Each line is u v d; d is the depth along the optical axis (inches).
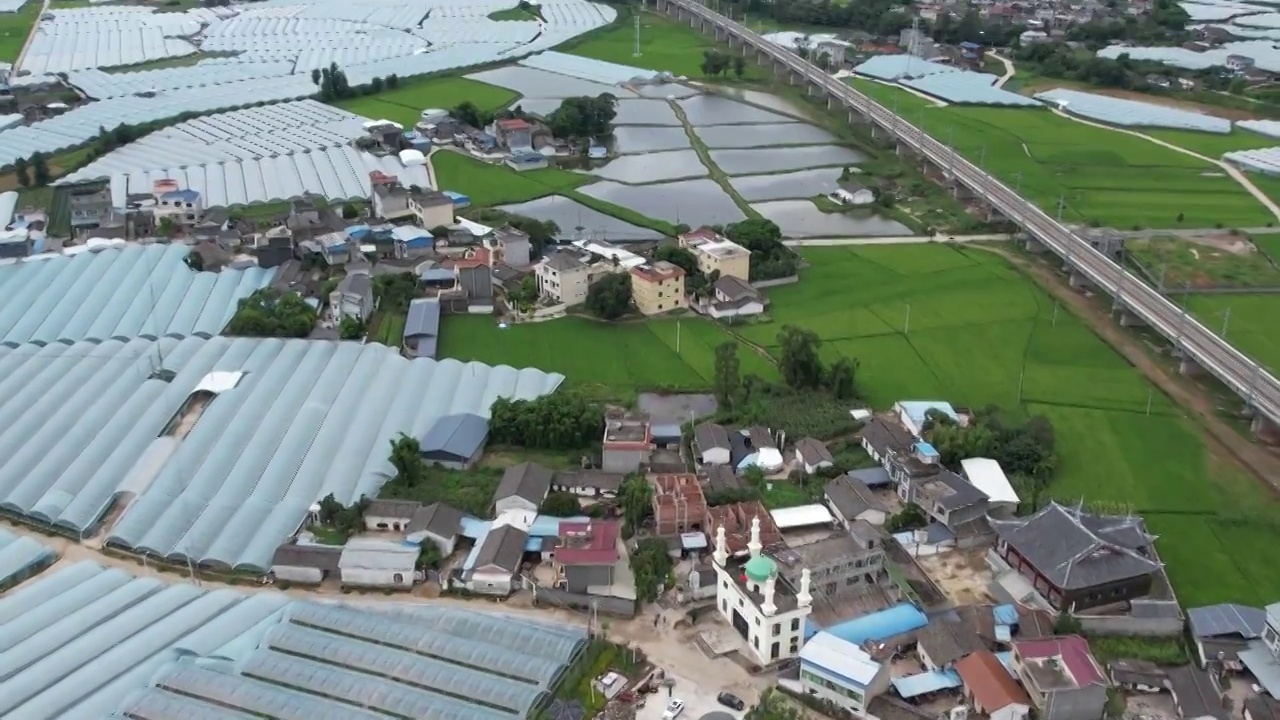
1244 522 5959.6
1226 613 5049.2
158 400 6909.5
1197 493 6245.1
